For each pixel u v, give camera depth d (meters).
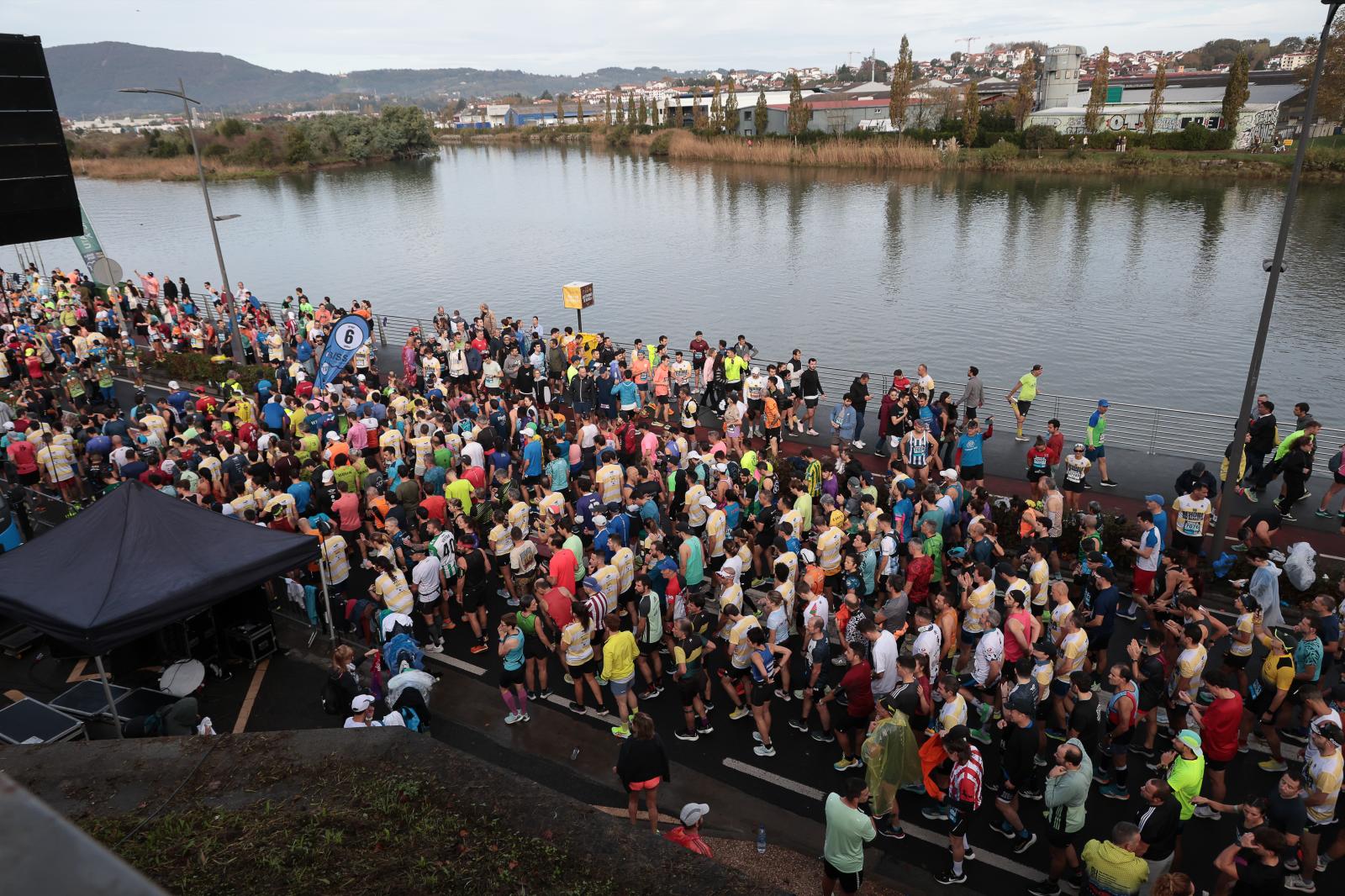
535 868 5.69
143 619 10.35
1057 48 116.19
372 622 13.34
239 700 12.34
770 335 41.69
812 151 109.38
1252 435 17.88
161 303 36.94
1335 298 43.91
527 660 11.86
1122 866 7.71
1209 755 9.60
